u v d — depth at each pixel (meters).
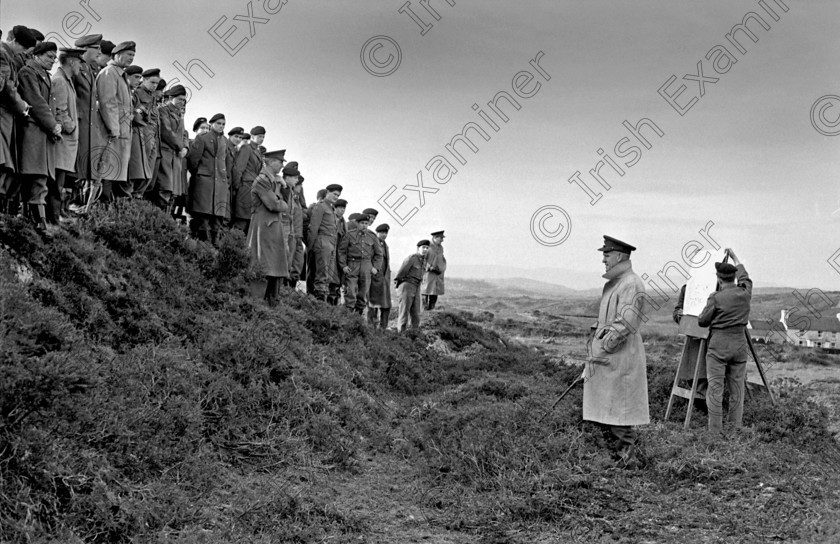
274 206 14.34
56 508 6.23
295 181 17.80
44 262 9.70
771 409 11.96
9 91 9.43
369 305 21.61
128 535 6.41
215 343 10.71
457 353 20.39
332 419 10.42
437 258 25.22
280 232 14.53
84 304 9.57
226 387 9.65
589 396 9.84
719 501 8.35
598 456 9.27
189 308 11.74
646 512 8.07
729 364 11.41
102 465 6.89
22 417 6.51
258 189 14.37
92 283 10.17
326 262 19.16
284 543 6.94
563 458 9.21
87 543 6.16
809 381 18.58
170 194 15.09
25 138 10.02
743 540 7.21
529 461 9.04
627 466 9.40
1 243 9.26
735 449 9.94
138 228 12.48
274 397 10.21
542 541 7.42
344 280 20.08
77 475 6.52
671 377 13.15
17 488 6.14
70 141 11.06
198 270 13.14
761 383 13.75
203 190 15.66
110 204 12.42
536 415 10.58
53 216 11.12
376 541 7.33
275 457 9.07
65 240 10.55
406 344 18.66
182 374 9.30
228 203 16.36
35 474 6.29
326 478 9.00
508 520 7.93
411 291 22.12
